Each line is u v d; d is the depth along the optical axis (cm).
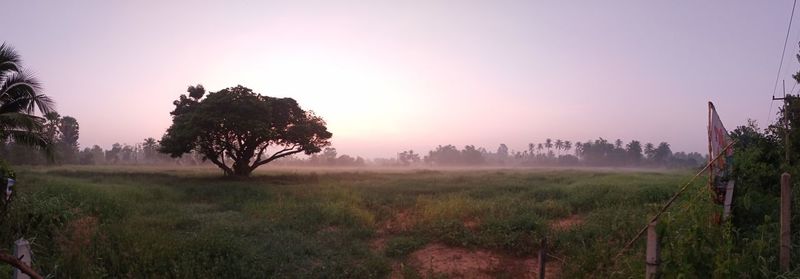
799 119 1245
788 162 1070
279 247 1004
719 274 477
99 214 1280
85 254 804
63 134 8981
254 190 2205
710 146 701
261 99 3269
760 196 820
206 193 2159
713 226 648
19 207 980
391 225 1364
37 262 760
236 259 887
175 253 877
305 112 3559
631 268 605
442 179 3472
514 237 1073
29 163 6103
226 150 3412
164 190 2131
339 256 961
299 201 1833
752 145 1187
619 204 1597
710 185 760
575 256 844
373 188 2503
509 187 2491
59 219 1014
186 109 3488
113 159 12125
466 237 1108
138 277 780
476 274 900
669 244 515
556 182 3055
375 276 855
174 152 3253
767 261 585
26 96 2091
